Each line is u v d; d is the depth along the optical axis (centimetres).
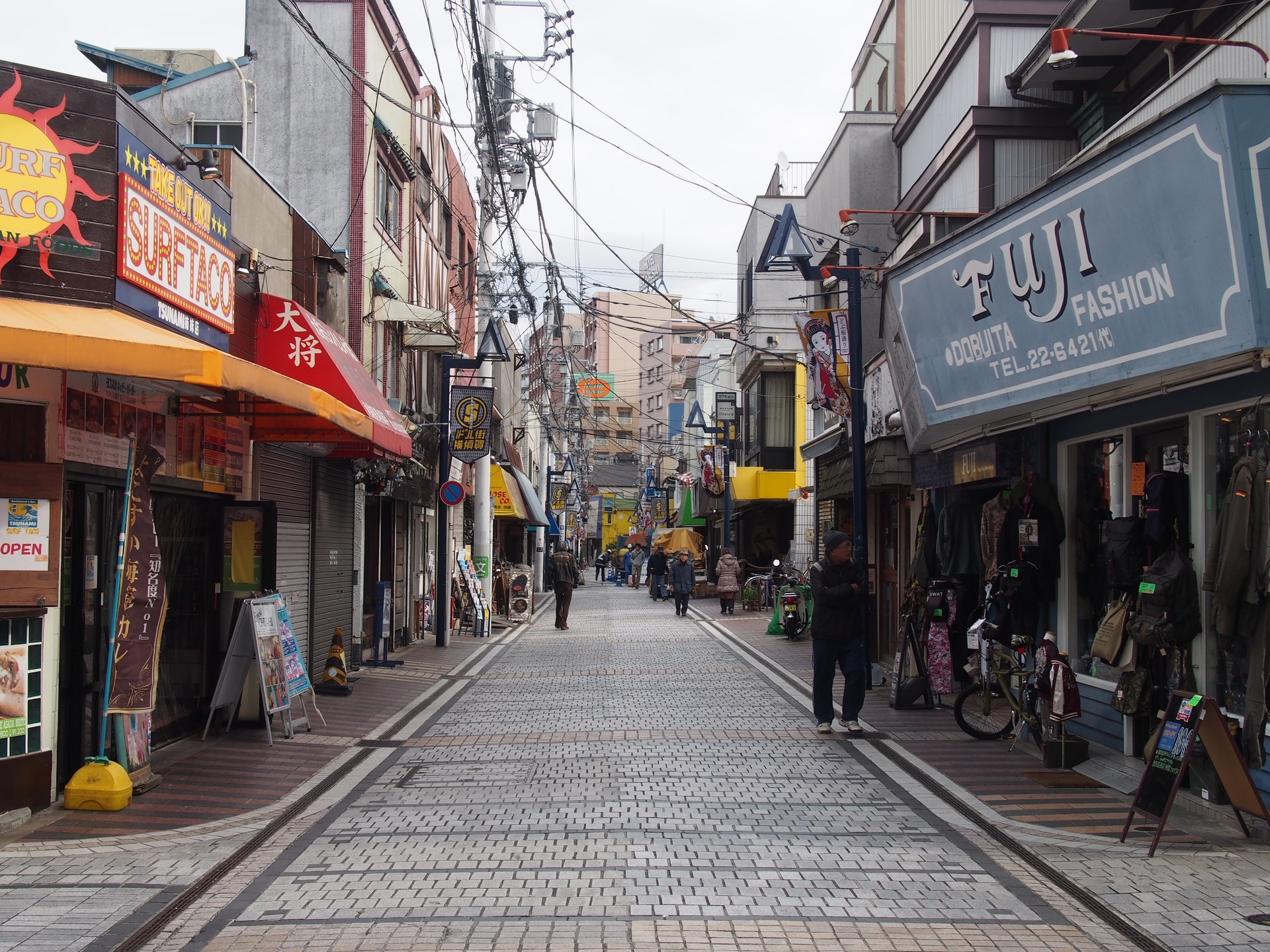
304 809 791
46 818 749
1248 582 699
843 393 1513
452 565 2439
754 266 3425
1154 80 1324
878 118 2080
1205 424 804
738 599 3350
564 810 776
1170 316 718
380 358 1820
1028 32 1578
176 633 1045
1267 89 616
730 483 3462
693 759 960
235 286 1127
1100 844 680
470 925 534
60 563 760
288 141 1711
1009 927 532
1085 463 1038
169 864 642
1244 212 632
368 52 1744
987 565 1190
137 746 834
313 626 1408
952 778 873
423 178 2208
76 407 793
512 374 3909
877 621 1831
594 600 3947
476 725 1160
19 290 755
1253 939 513
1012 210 866
